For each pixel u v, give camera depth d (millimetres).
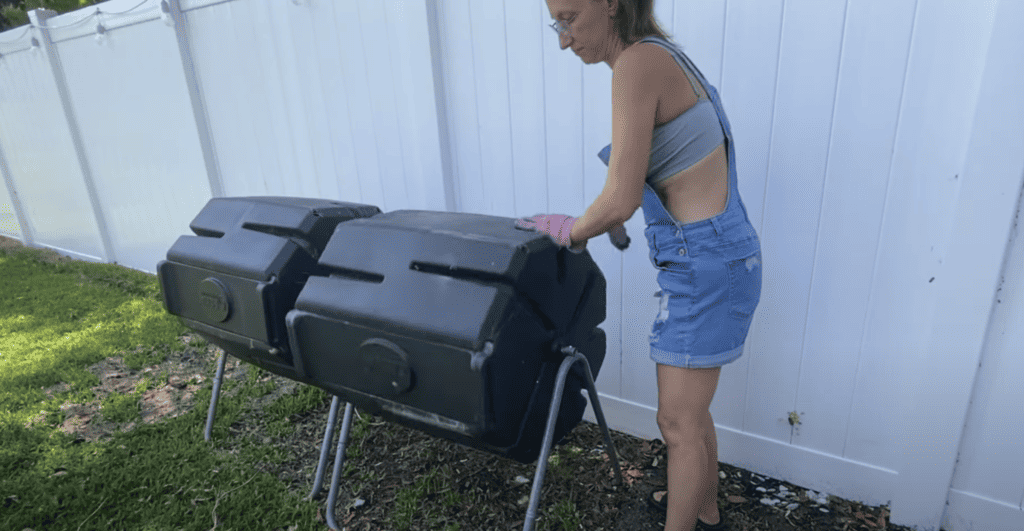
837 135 1808
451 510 2113
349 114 3170
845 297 1930
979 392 1717
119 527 2070
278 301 1829
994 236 1555
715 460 1877
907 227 1760
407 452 2479
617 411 2607
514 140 2545
